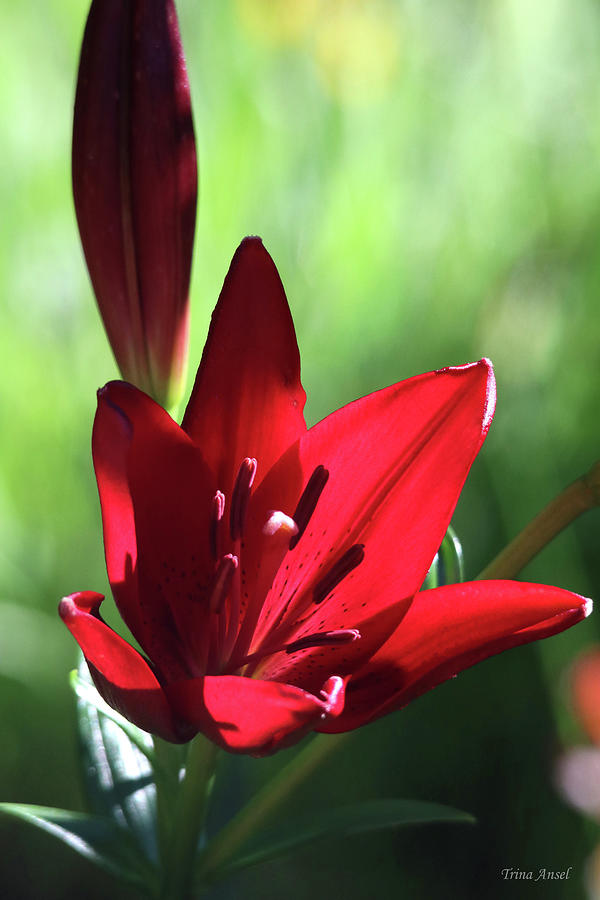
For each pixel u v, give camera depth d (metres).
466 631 0.56
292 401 0.59
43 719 0.82
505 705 0.81
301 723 0.53
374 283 1.00
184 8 1.08
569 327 0.92
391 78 1.11
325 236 1.02
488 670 0.82
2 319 0.93
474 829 0.80
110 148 0.60
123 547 0.55
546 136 1.12
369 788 0.81
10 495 0.87
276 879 0.80
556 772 0.76
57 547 0.87
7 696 0.82
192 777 0.60
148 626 0.58
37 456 0.88
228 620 0.60
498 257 1.04
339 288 1.00
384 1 1.12
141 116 0.60
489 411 0.58
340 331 0.99
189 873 0.61
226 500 0.59
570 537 0.82
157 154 0.60
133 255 0.61
